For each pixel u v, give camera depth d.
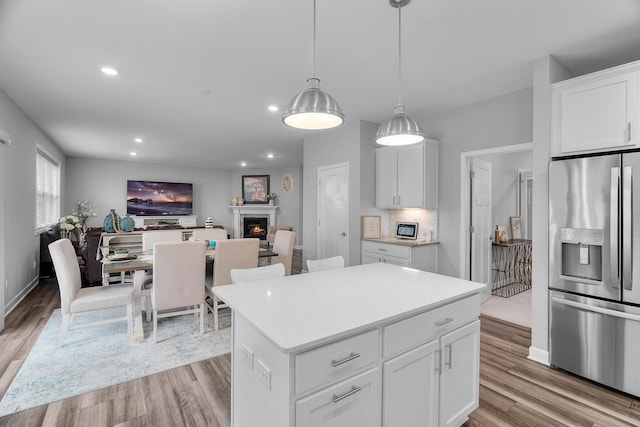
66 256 2.81
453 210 3.98
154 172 8.90
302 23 2.17
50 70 2.88
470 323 1.85
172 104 3.82
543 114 2.60
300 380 1.12
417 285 1.93
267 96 3.56
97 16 2.08
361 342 1.29
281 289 1.83
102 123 4.66
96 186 8.10
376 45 2.46
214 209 9.91
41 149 5.00
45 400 2.05
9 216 3.61
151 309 3.50
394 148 4.31
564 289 2.43
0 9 1.99
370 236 4.57
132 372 2.41
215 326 3.22
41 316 3.56
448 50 2.55
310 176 5.45
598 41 2.41
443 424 1.67
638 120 2.12
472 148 3.77
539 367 2.53
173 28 2.22
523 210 5.54
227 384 2.26
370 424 1.33
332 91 3.42
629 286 2.10
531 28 2.23
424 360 1.56
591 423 1.87
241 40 2.39
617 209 2.13
